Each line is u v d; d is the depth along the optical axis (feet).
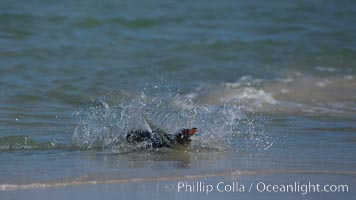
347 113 159.43
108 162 107.24
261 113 156.04
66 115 147.23
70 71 192.85
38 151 115.03
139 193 90.53
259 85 189.88
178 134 119.44
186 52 225.56
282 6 320.09
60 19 258.37
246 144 123.24
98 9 279.90
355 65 224.33
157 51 224.33
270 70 210.18
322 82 197.26
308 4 329.52
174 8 295.28
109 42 232.12
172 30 257.96
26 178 95.30
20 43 220.02
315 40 255.50
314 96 179.11
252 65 215.10
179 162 108.17
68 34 239.30
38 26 245.86
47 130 132.05
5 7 270.05
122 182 95.25
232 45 238.27
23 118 142.51
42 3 283.59
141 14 276.62
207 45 236.02
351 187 96.37
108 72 194.80
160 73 198.49
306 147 122.11
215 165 106.42
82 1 293.84
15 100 160.97
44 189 90.74
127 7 289.33
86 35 240.73
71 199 86.63
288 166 107.04
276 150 118.93
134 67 202.69
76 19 258.78
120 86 180.45
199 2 312.50
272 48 239.50
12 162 105.81
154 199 88.22
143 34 248.52
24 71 189.47
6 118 141.59
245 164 107.55
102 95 170.50
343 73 211.82
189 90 181.16
